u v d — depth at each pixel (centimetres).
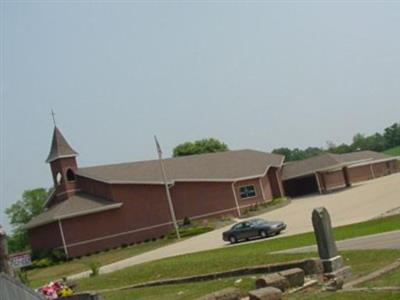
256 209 6147
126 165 6338
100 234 5625
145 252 4794
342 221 3641
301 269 1405
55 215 5453
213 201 6069
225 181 6134
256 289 1280
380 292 1168
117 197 5791
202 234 5253
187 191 6022
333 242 1457
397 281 1253
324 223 1447
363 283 1314
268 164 6931
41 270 5019
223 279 1759
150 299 1677
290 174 7206
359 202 4778
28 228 5759
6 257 861
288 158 15188
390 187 5512
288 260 1875
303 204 5831
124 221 5769
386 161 8450
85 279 2658
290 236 3356
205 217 6006
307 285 1345
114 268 3559
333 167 7006
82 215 5588
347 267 1457
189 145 10994
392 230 2528
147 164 6412
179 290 1747
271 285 1308
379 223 3002
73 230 5512
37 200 10294
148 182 5866
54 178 6078
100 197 5894
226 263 2053
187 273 2080
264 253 2236
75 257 5459
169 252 4225
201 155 6994
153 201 5888
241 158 7100
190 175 6194
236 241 3969
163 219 5888
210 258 2403
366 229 2819
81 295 1059
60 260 5394
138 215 5834
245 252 2678
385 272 1403
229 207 6122
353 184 7444
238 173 6400
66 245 5444
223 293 1270
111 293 2016
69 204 5709
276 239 3381
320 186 7075
